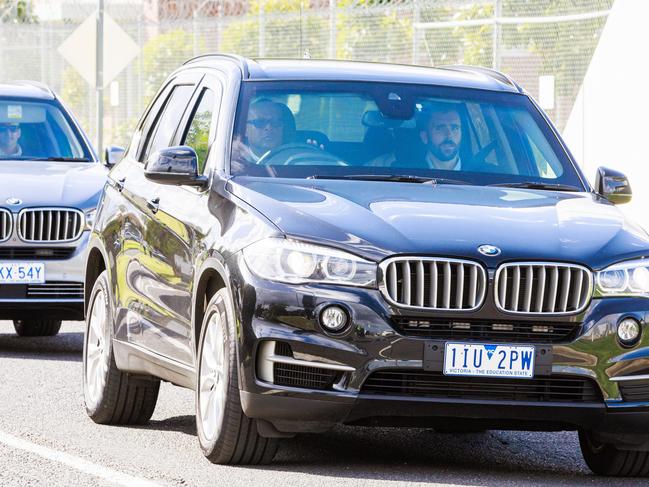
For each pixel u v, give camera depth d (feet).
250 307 65.87
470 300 65.57
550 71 184.85
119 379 83.30
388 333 64.85
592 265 66.85
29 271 117.29
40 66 296.51
